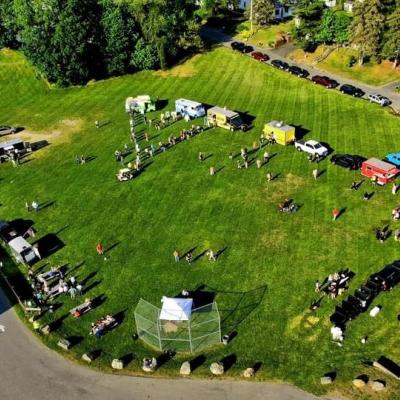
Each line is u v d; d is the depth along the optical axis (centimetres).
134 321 4966
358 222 6041
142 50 10488
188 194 6806
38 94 10369
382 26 9544
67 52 10006
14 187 7288
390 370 4253
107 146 8156
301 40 10875
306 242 5791
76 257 5853
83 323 4988
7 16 11644
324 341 4609
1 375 4516
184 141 8069
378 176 6625
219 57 10956
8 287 5500
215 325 4716
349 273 5312
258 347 4603
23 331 4950
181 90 9931
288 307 4988
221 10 13538
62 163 7794
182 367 4412
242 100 9306
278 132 7669
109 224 6362
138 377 4416
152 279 5459
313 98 9112
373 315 4797
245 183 6925
